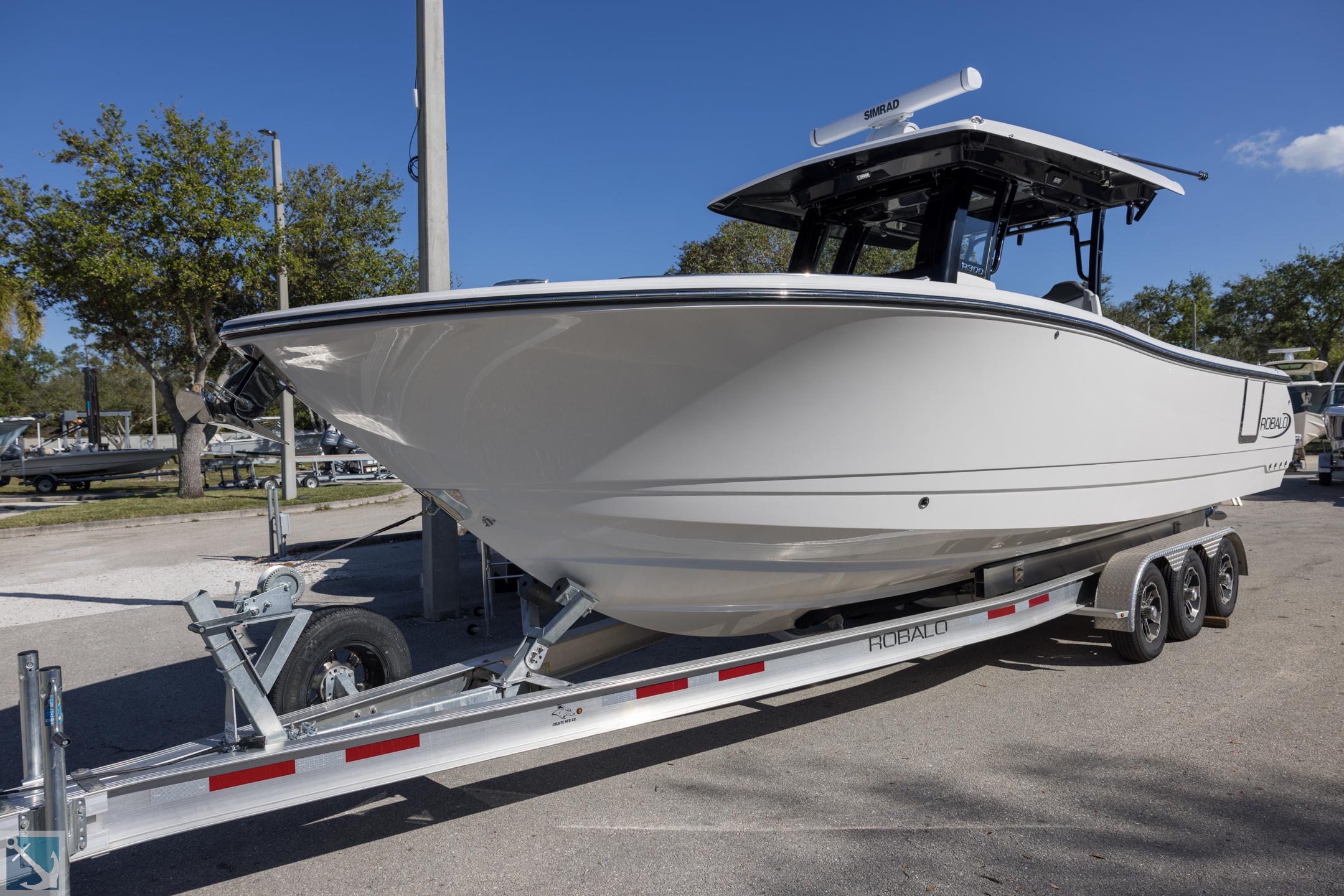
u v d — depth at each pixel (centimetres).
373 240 1938
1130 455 461
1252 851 280
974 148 405
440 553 636
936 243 424
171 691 492
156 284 1644
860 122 458
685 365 301
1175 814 308
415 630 611
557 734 308
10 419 2272
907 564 412
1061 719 412
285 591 304
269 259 1670
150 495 2025
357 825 325
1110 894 256
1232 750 365
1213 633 566
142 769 262
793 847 292
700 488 332
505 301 273
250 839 316
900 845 291
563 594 368
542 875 281
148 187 1642
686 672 334
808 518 352
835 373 323
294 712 324
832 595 419
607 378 300
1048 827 301
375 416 320
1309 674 468
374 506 1702
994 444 381
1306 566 787
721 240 1789
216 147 1645
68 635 643
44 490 2297
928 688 468
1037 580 475
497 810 333
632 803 334
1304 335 3809
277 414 1634
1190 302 4547
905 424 349
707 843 298
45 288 1730
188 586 835
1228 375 547
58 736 227
